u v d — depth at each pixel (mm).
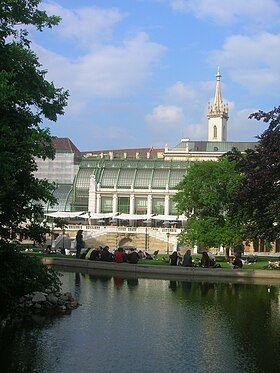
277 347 14898
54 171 120750
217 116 170750
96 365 12875
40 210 21078
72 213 96625
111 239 86812
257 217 32781
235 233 54812
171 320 18516
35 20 20391
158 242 85500
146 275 35031
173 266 36625
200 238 56469
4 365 12758
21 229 20922
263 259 64375
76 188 113000
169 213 109062
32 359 13281
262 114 31703
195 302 22828
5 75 17188
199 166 60344
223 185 58125
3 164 16016
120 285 28625
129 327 17156
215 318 19062
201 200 58562
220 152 127250
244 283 31797
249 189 30625
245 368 12883
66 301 20656
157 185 109750
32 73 20094
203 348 14680
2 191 16688
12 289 20141
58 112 21703
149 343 15094
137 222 107250
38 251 52969
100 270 37375
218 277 34969
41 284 20750
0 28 19703
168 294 25312
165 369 12695
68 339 15352
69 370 12438
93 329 16734
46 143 21328
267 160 30547
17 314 18781
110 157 120625
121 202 111250
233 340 15688
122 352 14094
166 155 128625
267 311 20688
